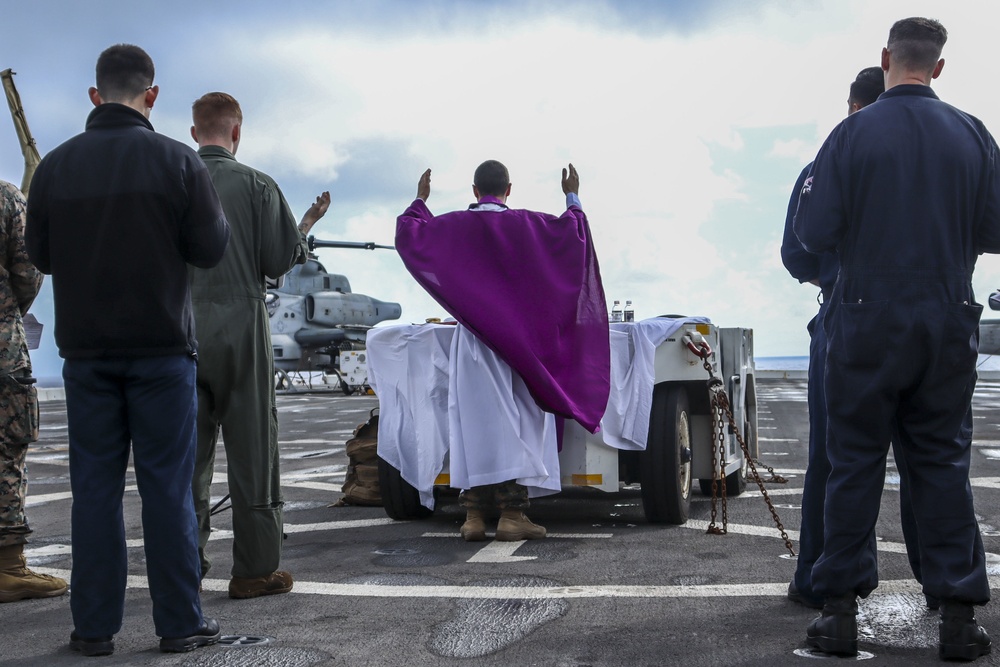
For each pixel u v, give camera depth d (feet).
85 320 10.34
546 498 23.35
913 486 10.10
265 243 12.73
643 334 18.37
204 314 12.41
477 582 13.98
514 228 17.57
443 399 18.45
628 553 16.07
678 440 18.81
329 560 16.05
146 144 10.44
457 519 20.49
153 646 10.94
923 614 11.68
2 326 13.47
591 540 17.42
